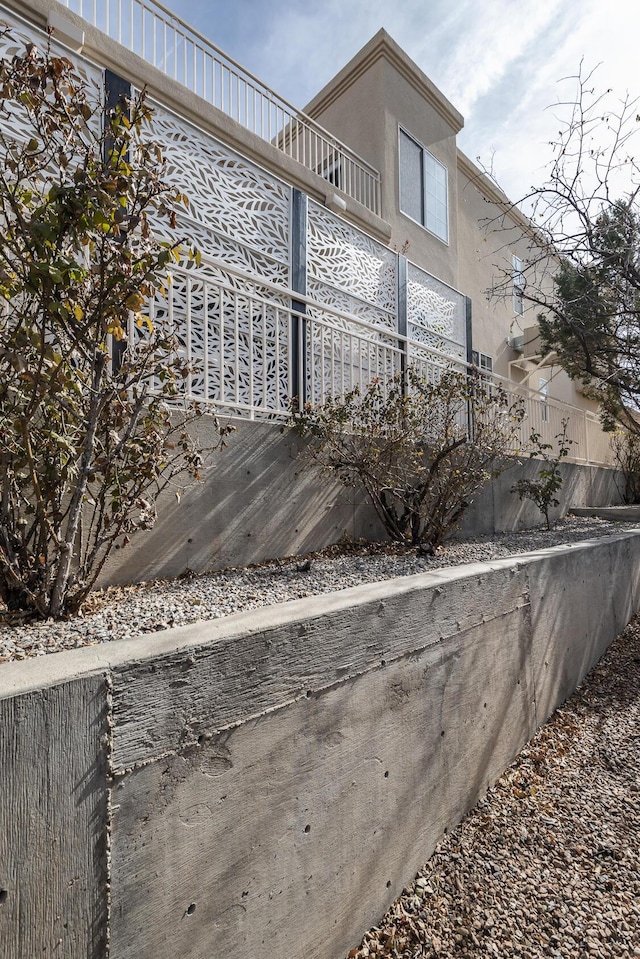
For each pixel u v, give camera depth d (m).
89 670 1.13
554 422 8.84
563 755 3.06
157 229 4.59
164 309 3.80
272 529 3.65
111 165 1.81
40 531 1.99
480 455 4.66
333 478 4.16
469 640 2.61
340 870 1.79
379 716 2.01
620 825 2.46
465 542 5.15
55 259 1.63
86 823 1.10
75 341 1.82
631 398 6.55
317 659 1.73
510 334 12.42
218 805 1.39
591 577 4.25
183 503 3.07
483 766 2.71
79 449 2.06
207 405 3.25
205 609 2.20
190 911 1.31
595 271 5.02
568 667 3.81
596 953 1.80
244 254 5.34
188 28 5.43
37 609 1.93
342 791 1.81
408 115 8.77
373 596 2.04
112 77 4.23
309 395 5.06
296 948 1.60
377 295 7.05
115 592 2.59
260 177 5.61
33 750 1.02
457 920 1.95
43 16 4.07
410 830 2.15
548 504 6.86
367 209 7.42
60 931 1.04
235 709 1.45
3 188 1.72
